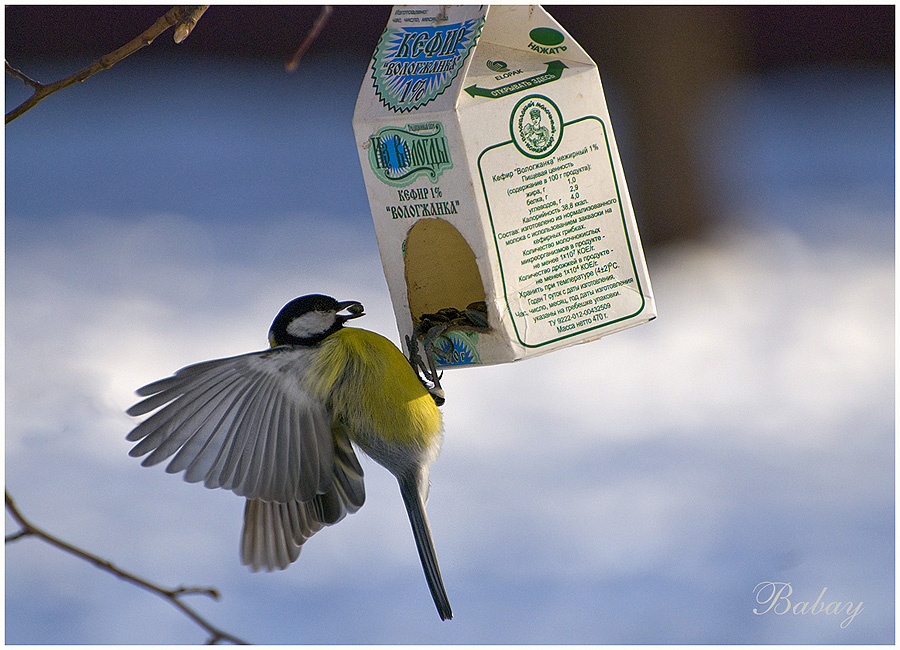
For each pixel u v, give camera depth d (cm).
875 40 2548
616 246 529
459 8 521
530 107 507
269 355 524
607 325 529
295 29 2627
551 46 527
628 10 1576
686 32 1572
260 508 557
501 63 526
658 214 1572
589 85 519
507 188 507
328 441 536
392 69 527
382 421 547
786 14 2533
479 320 528
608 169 525
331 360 541
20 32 2392
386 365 550
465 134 493
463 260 554
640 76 1575
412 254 550
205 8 522
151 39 514
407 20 538
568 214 520
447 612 529
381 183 532
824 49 2555
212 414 492
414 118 503
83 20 2427
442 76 502
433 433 559
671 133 1571
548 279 521
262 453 505
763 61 2559
